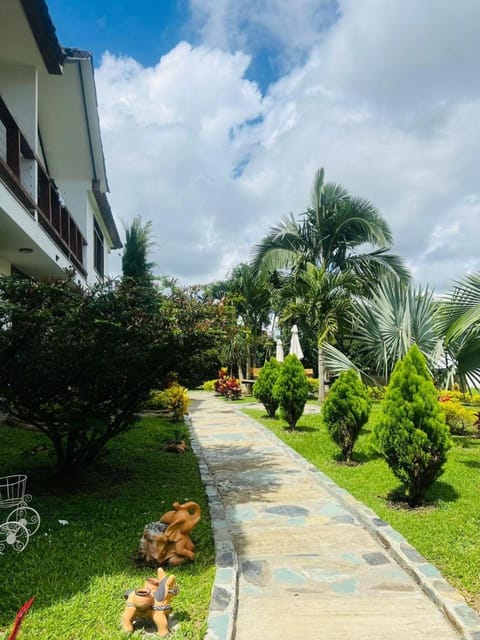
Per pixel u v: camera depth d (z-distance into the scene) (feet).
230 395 64.08
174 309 18.17
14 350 16.78
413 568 11.96
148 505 17.35
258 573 12.27
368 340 34.94
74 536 14.15
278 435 32.42
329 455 26.35
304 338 71.51
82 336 16.79
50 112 36.42
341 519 16.38
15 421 31.24
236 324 20.36
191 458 25.62
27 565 12.12
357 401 24.64
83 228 42.45
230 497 18.98
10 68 26.25
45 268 31.07
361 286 54.39
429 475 16.74
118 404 20.44
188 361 19.90
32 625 9.28
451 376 27.43
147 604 9.36
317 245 61.98
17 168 20.76
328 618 10.05
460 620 9.55
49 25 23.12
